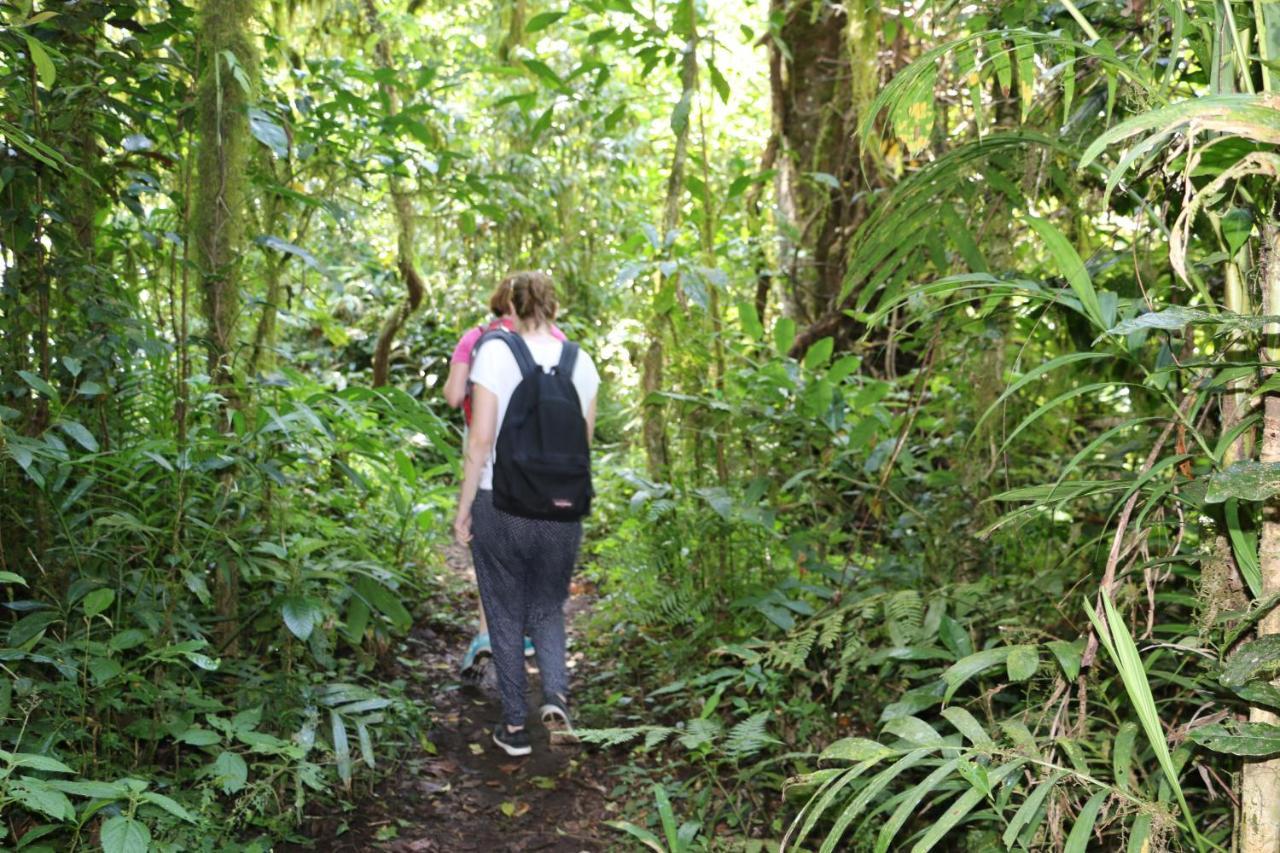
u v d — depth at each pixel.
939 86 3.39
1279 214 1.39
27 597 2.65
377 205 5.62
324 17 4.75
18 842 2.08
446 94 5.82
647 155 7.04
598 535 5.64
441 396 7.54
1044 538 3.07
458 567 5.16
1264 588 1.36
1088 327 2.62
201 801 2.25
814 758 2.70
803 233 5.19
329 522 3.51
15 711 2.18
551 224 6.48
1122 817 1.64
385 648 3.75
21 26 2.26
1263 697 1.30
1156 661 2.15
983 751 1.46
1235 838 1.53
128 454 2.50
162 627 2.57
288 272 4.65
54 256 2.69
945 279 1.67
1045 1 2.40
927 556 3.14
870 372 5.00
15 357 2.59
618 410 6.86
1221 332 1.38
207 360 3.11
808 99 5.36
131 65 2.77
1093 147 1.09
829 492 3.49
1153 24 2.04
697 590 3.67
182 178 3.09
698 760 3.00
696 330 3.91
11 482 2.61
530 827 2.73
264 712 2.71
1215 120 1.07
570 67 6.41
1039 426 3.31
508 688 3.11
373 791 2.85
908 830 2.36
